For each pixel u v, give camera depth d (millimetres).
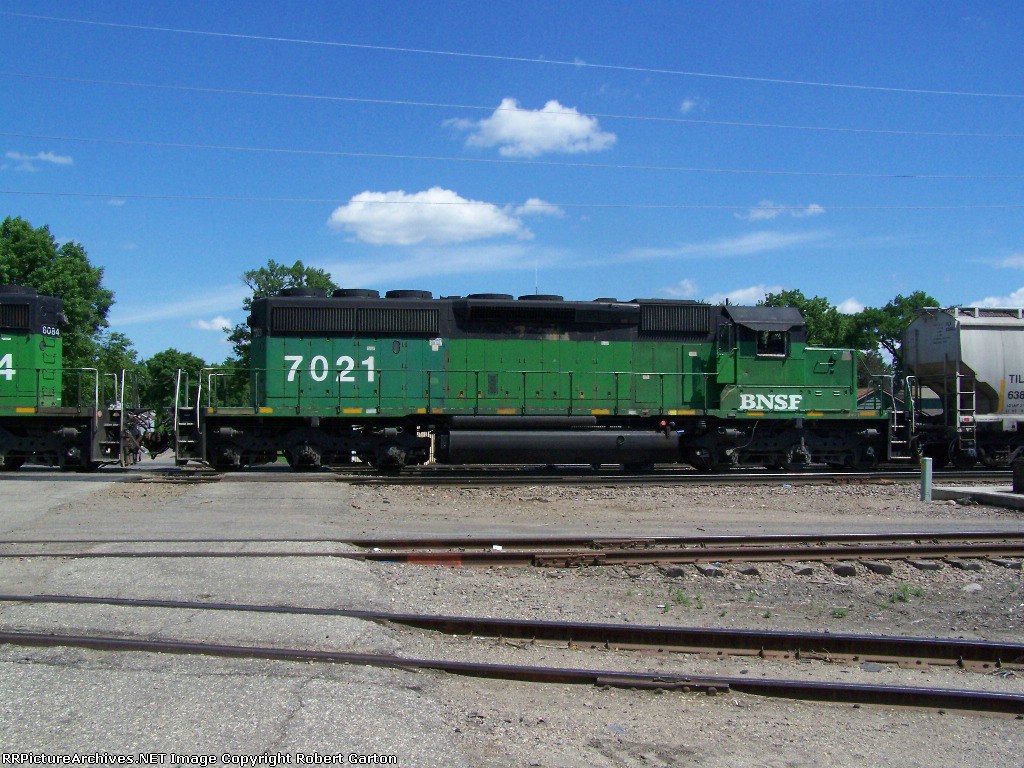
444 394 19359
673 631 7062
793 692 5969
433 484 16781
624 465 20734
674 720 5543
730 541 10820
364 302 19266
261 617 7168
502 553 9930
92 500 14391
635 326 20172
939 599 8875
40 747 4648
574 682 6090
